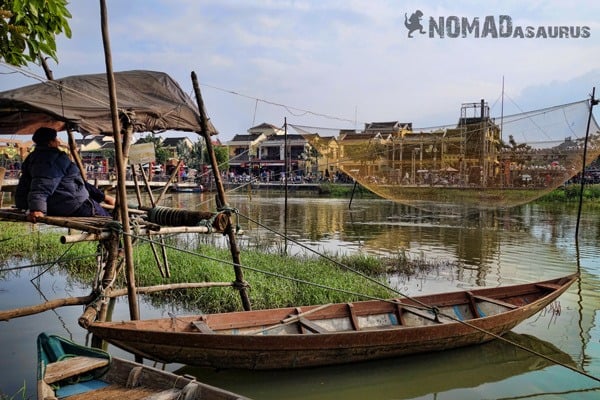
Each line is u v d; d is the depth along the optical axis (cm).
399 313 875
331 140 1891
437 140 1758
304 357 679
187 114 906
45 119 854
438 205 1791
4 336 831
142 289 784
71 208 736
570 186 4044
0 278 1220
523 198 1656
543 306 901
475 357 802
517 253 1752
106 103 757
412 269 1441
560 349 834
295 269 1248
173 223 866
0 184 783
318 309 816
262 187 5997
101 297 687
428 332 741
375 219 2964
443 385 708
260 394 671
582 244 1952
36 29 600
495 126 1667
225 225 862
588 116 1528
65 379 509
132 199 3444
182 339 617
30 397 604
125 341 616
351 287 1104
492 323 800
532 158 1622
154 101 866
